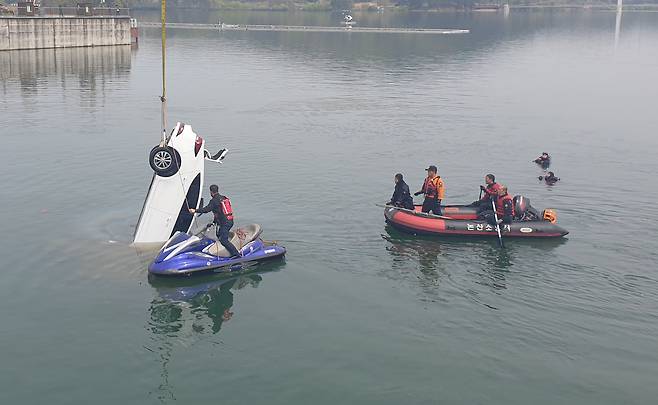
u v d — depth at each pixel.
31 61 54.72
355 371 10.24
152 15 154.62
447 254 14.90
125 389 9.71
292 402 9.45
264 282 13.45
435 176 16.52
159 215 15.29
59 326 11.46
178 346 10.93
